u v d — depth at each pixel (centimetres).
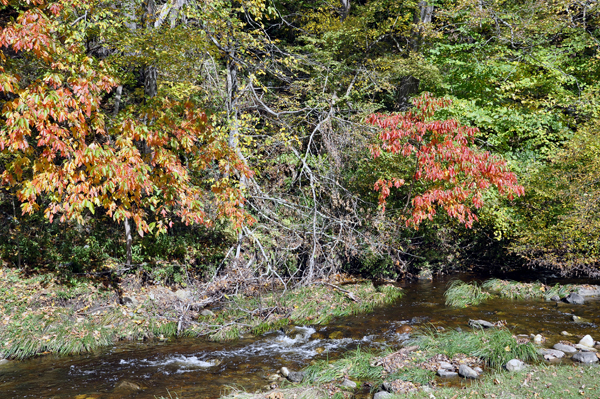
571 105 1527
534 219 1193
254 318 966
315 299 1066
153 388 638
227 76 1253
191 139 719
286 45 1877
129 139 614
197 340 866
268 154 1326
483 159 956
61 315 896
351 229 1229
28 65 935
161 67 1050
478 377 609
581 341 728
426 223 1339
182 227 1355
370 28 1811
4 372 713
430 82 1656
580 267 1234
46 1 771
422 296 1149
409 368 648
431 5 1752
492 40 1803
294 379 647
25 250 1089
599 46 1636
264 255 1127
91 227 1268
